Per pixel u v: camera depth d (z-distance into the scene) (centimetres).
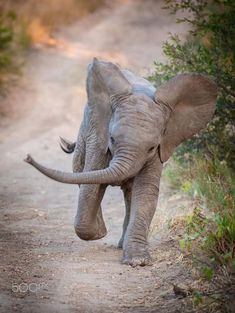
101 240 1333
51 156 1936
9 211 1512
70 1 3747
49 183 1727
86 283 1114
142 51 3120
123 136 1112
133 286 1107
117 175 1095
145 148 1116
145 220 1184
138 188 1183
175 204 1440
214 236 1135
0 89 2492
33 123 2250
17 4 3419
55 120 2280
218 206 1266
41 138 2100
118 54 3064
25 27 3134
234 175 1426
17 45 2947
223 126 1477
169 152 1183
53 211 1518
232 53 1433
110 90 1152
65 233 1371
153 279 1132
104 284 1112
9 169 1833
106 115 1157
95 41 3309
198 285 1069
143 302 1052
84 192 1198
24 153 1969
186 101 1179
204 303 1009
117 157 1108
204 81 1176
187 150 1534
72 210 1527
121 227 1406
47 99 2459
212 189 1364
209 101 1188
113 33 3469
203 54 1445
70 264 1196
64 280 1124
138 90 1170
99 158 1174
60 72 2770
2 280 1115
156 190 1185
